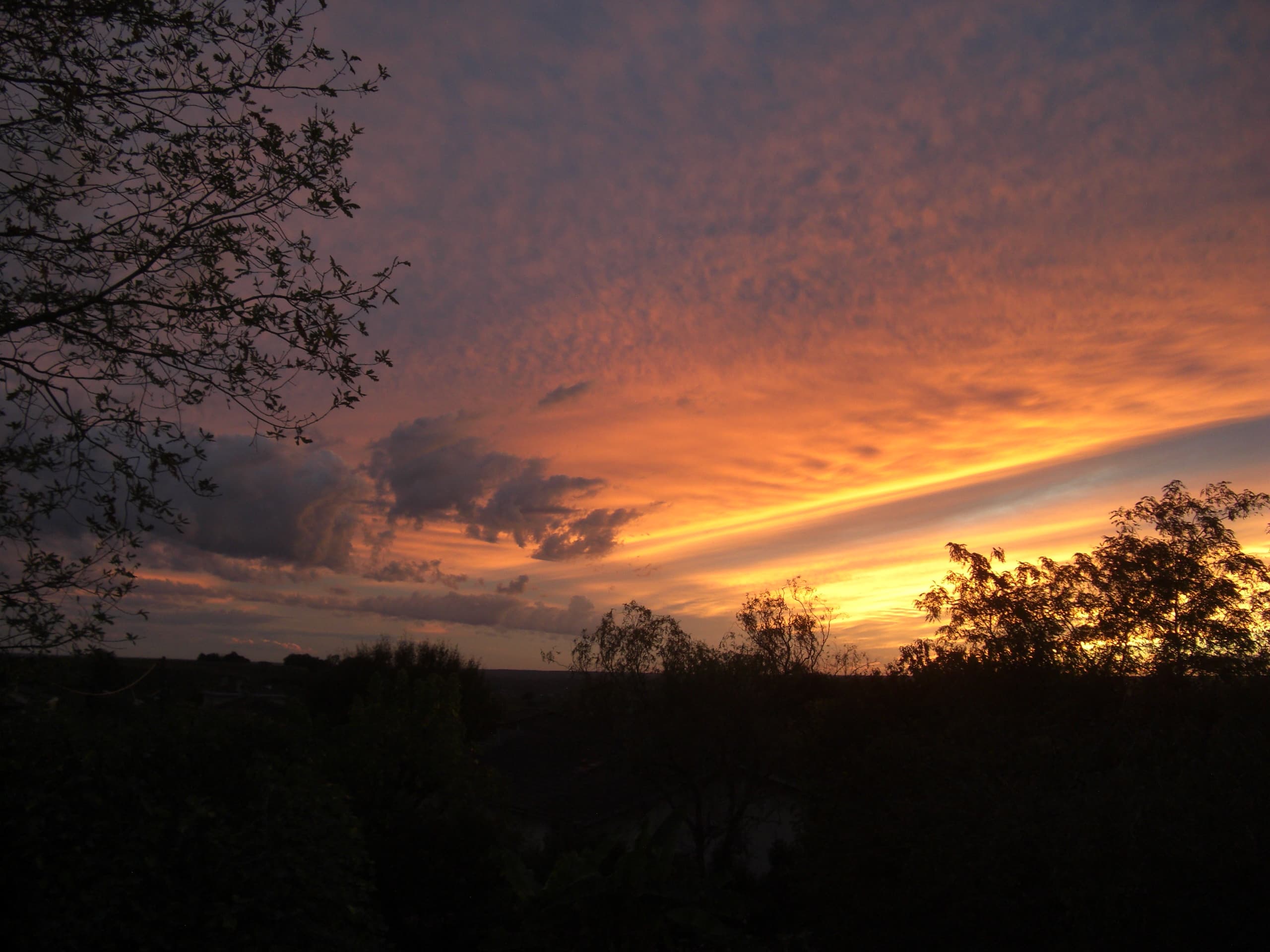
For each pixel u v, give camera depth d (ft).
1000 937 31.78
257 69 20.34
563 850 56.24
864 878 40.06
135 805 20.97
